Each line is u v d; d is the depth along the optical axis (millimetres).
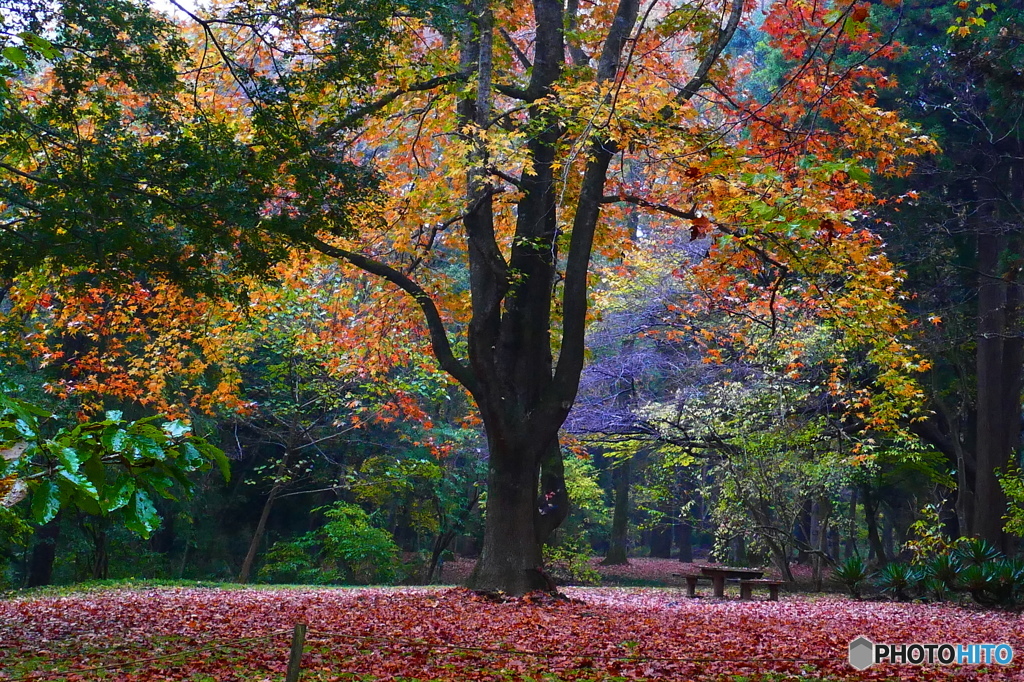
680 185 15203
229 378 17938
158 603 12812
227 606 12328
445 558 33844
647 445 26453
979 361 21422
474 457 26703
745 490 21797
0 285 13562
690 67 22594
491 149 12953
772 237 13688
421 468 23719
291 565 25031
